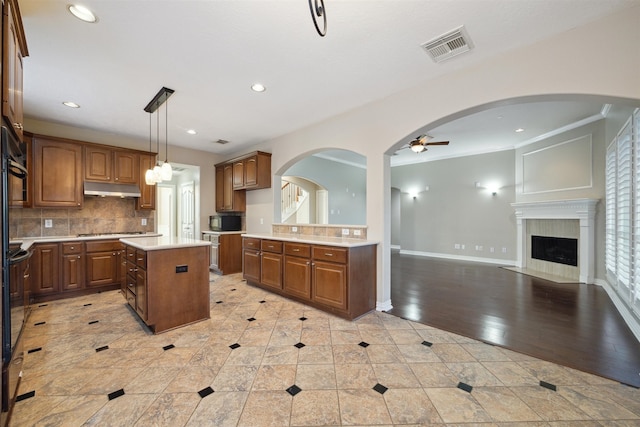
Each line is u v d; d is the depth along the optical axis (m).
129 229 4.62
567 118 4.30
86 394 1.69
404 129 2.97
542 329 2.64
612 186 3.79
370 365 2.02
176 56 2.32
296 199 8.25
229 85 2.84
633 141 2.82
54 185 3.70
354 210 8.00
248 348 2.27
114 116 3.68
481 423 1.46
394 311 3.13
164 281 2.61
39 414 1.52
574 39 2.01
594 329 2.63
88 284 3.79
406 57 2.36
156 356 2.14
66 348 2.26
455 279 4.65
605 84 1.90
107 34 2.02
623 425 1.44
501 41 2.15
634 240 2.72
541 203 5.05
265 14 1.83
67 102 3.23
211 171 5.82
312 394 1.70
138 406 1.59
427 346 2.31
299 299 3.48
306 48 2.22
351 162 7.62
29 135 3.51
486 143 5.76
